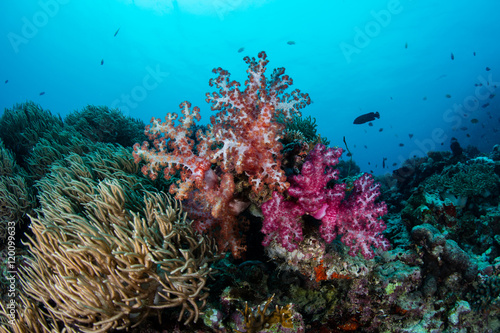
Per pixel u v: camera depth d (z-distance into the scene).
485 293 4.01
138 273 2.55
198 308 2.78
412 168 8.20
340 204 3.28
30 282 3.07
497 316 3.99
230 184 3.04
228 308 2.97
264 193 3.28
